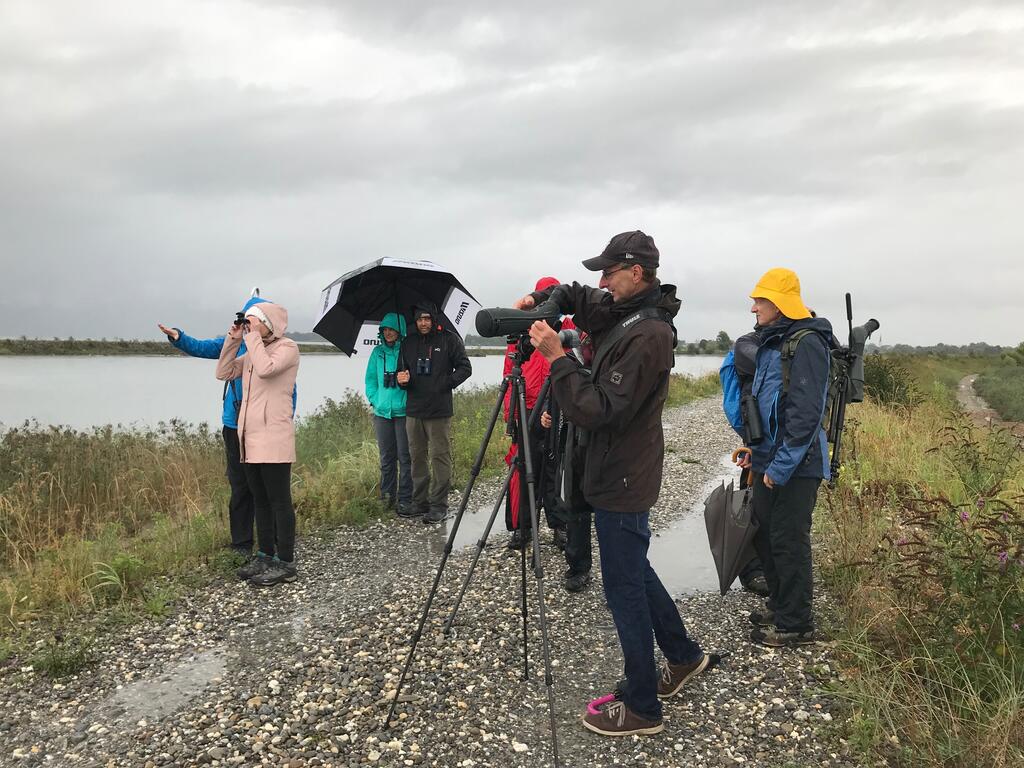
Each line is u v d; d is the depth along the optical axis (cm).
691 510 722
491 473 861
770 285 371
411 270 639
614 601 294
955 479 671
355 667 366
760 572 471
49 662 365
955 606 329
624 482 285
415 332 665
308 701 332
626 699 300
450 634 405
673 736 301
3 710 328
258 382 480
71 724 314
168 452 861
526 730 308
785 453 352
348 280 640
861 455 775
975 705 282
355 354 691
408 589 482
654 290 288
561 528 558
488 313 288
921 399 1545
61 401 2156
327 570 527
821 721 305
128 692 344
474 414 1251
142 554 531
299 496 691
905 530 485
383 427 692
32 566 520
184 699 335
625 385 270
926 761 265
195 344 533
